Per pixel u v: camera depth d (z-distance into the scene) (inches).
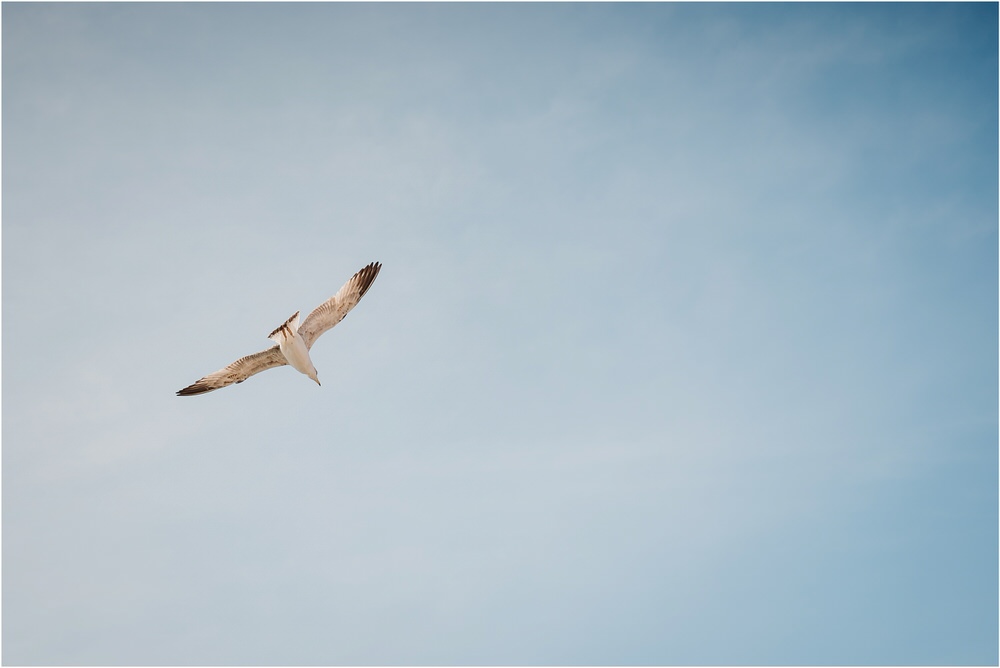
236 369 689.6
